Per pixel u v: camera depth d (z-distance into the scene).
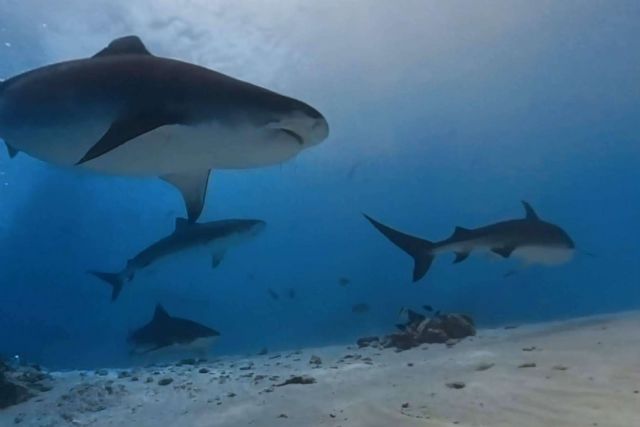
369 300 26.36
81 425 5.10
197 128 3.29
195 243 10.48
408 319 9.59
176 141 3.35
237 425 4.23
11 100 3.68
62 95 3.53
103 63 3.50
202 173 4.05
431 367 5.90
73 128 3.56
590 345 5.94
